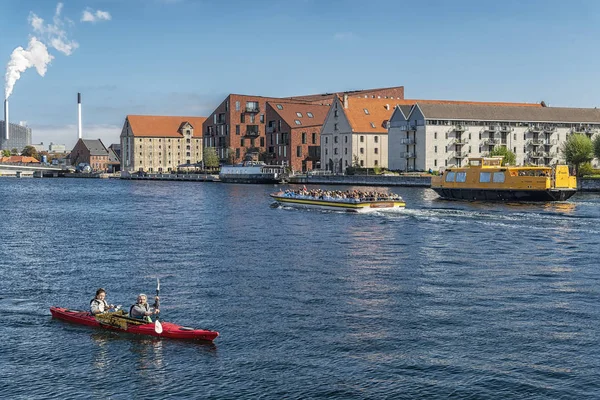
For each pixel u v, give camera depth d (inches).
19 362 922.7
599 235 2155.5
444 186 3909.9
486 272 1528.1
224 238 2139.5
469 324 1085.8
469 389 820.6
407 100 6973.4
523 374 866.8
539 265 1617.9
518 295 1290.6
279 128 7436.0
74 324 1099.9
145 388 833.5
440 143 5816.9
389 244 1975.9
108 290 1355.8
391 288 1353.3
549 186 3415.4
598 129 6190.9
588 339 1005.8
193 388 831.1
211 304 1224.2
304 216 2898.6
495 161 3848.4
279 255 1777.8
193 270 1561.3
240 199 4254.4
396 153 6136.8
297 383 842.2
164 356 943.0
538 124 6048.2
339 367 893.8
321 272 1528.1
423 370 881.5
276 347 975.0
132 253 1829.5
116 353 956.6
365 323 1093.1
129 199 4375.0
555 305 1209.4
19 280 1453.0
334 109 6697.8
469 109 5979.3
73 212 3277.6
